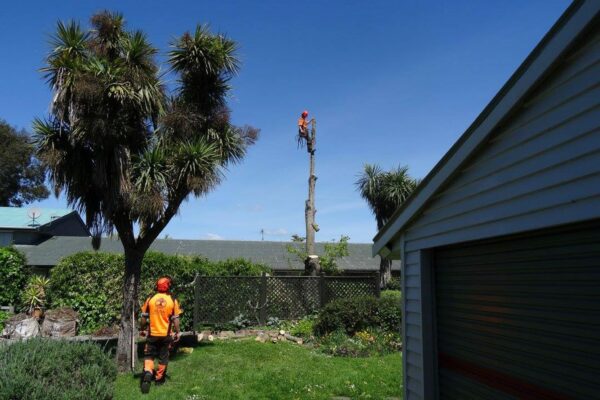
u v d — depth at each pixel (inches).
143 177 325.7
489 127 140.6
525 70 123.7
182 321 529.7
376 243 245.0
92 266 569.0
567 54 111.8
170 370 331.9
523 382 134.9
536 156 126.7
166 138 357.7
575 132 112.6
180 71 389.1
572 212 114.0
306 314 558.3
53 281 565.6
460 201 167.0
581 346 114.0
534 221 127.5
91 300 557.6
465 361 168.9
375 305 466.6
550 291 125.5
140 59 333.7
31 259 983.6
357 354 392.5
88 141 323.0
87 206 355.9
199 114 377.4
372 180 1014.4
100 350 257.6
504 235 142.8
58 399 198.1
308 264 652.1
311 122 691.4
